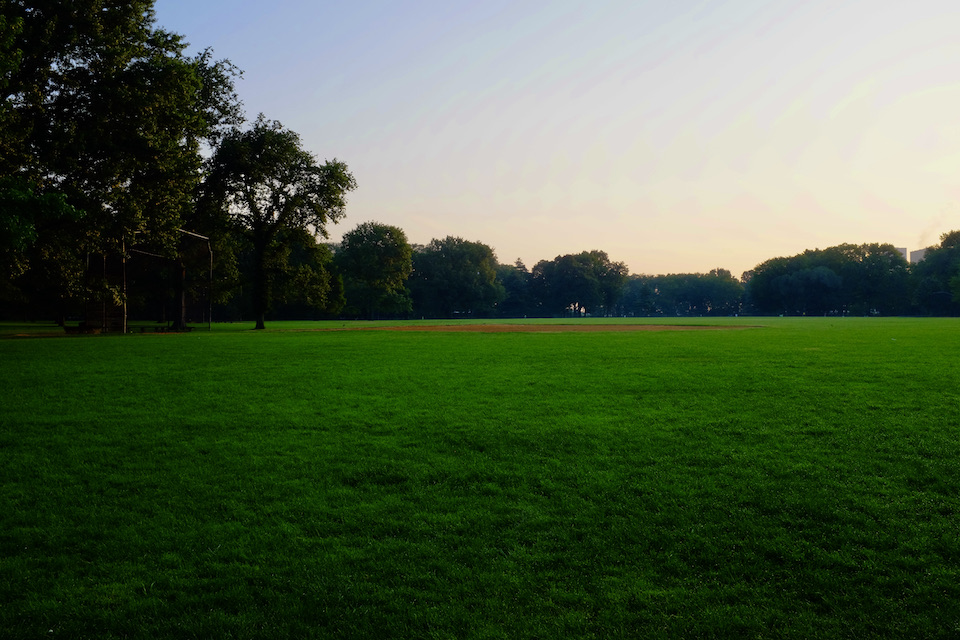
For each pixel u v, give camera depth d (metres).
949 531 5.82
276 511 6.51
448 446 8.82
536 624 4.46
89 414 11.09
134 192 34.25
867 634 4.35
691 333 38.97
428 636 4.33
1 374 16.34
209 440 9.30
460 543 5.75
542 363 18.91
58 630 4.40
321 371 17.11
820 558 5.37
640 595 4.84
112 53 30.69
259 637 4.33
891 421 9.70
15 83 28.41
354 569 5.27
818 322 66.81
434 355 22.11
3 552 5.66
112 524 6.23
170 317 88.81
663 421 10.11
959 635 4.31
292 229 56.41
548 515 6.34
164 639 4.31
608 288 168.00
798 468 7.54
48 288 55.88
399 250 115.94
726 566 5.29
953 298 110.88
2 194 22.94
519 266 190.75
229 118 52.12
